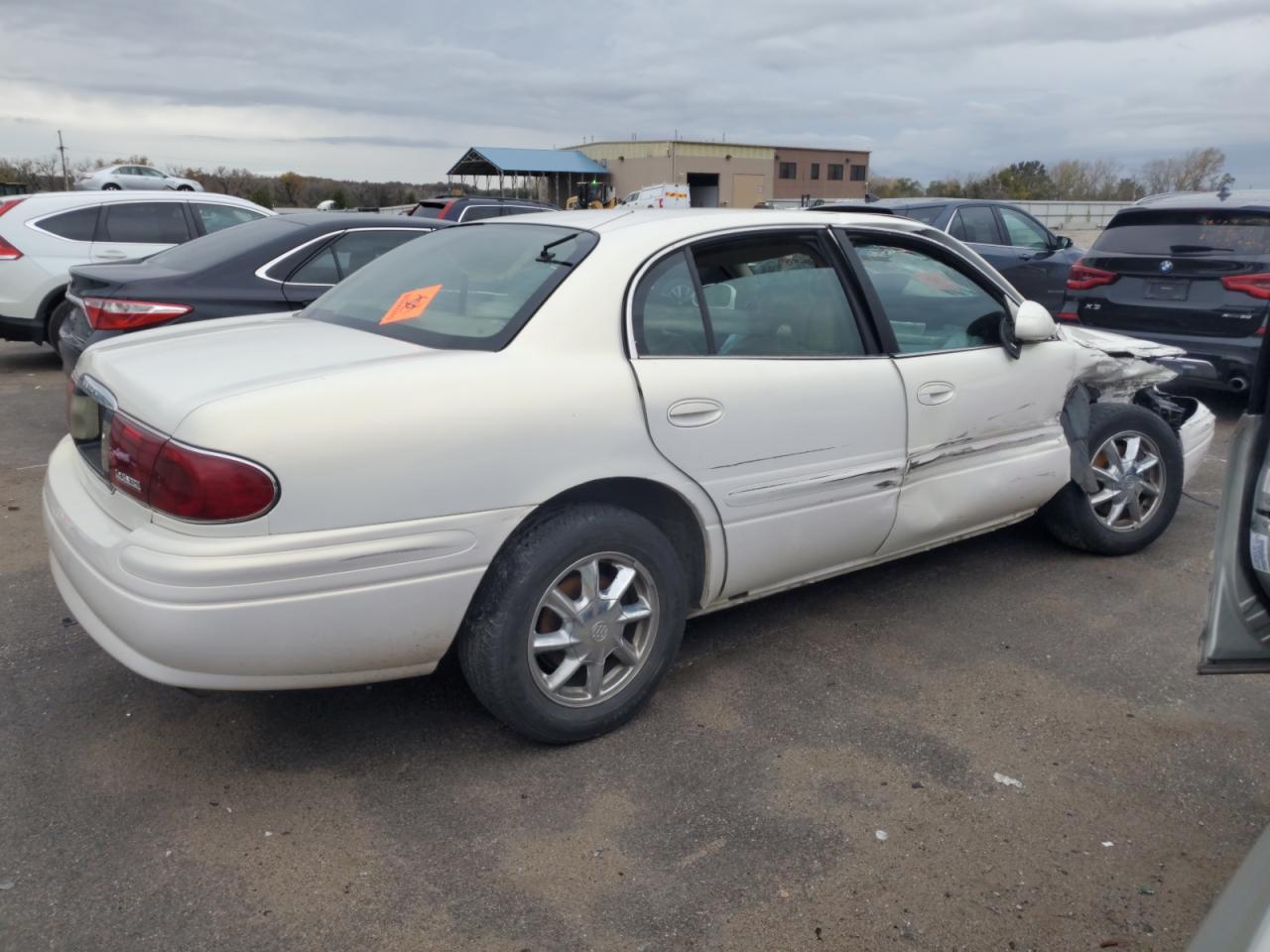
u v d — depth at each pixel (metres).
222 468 2.42
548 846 2.66
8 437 6.70
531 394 2.80
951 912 2.43
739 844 2.67
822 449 3.44
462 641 2.89
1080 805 2.86
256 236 6.30
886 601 4.25
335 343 3.07
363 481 2.54
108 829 2.69
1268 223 6.99
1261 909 1.46
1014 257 10.72
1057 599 4.28
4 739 3.10
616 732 3.20
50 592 4.17
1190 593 4.37
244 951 2.28
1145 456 4.71
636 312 3.10
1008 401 4.02
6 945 2.27
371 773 2.97
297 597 2.51
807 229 3.59
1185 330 7.35
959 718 3.32
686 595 3.24
